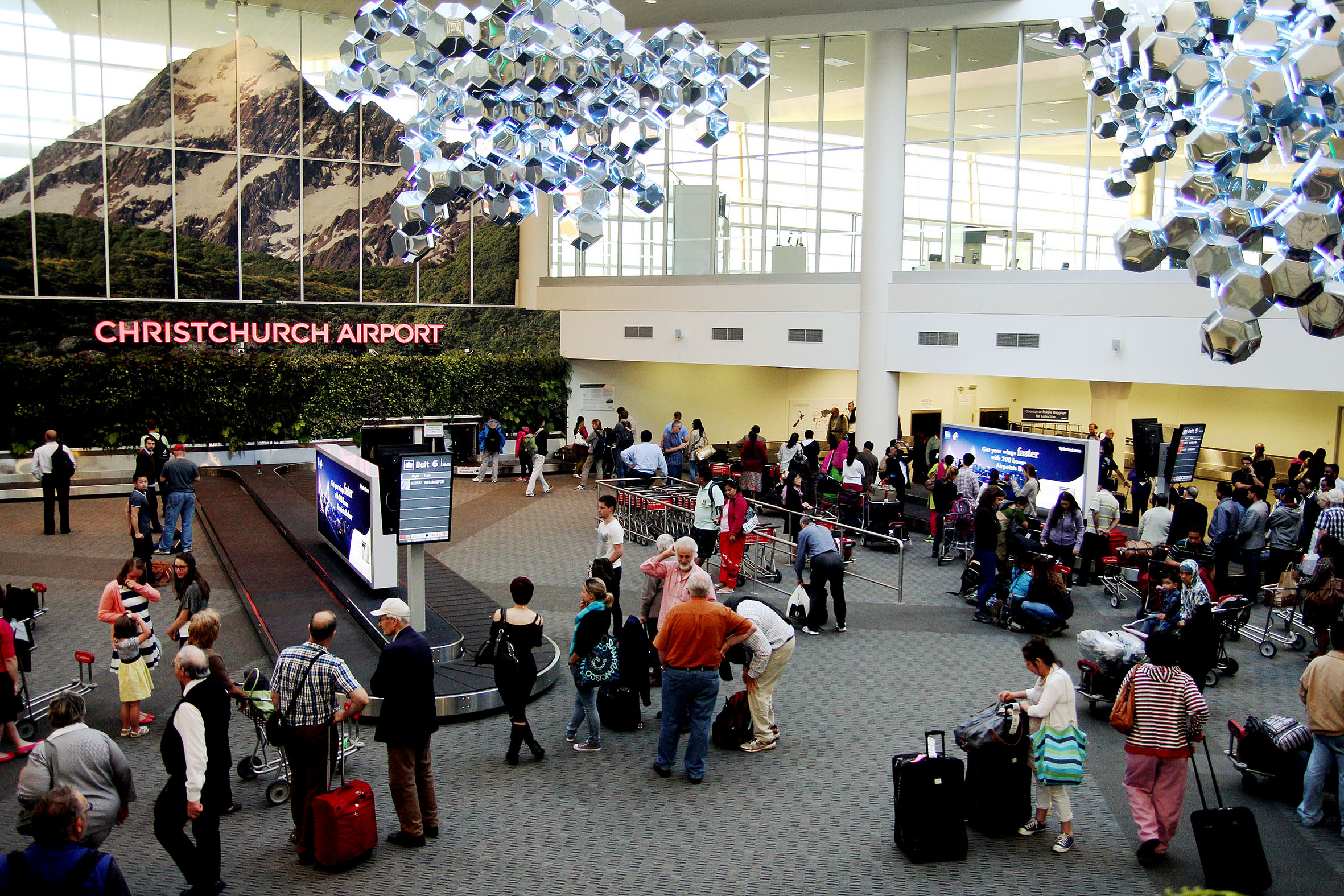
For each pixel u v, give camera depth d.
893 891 6.38
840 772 8.21
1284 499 13.42
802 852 6.89
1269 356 15.73
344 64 6.02
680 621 7.88
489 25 5.46
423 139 5.96
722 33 21.69
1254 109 4.82
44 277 21.36
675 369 27.34
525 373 25.56
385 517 11.75
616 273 25.48
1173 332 16.75
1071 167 18.81
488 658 8.38
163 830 6.01
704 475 17.11
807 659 11.09
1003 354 18.86
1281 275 4.76
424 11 5.52
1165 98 5.75
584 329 25.61
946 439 17.64
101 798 5.78
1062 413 25.53
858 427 21.00
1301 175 4.65
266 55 23.27
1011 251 19.66
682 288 23.58
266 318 23.75
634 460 19.80
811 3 19.64
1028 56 19.09
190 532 16.00
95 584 13.87
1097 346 17.64
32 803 5.61
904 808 6.82
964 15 19.22
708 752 8.64
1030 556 12.14
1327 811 7.55
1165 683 6.73
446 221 6.27
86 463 20.67
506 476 24.20
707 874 6.56
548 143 6.07
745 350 22.64
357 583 12.46
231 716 9.09
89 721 9.16
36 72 21.05
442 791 7.81
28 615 9.09
